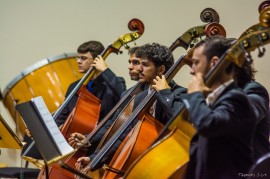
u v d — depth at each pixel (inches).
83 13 383.6
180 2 350.6
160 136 195.5
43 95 319.3
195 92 166.1
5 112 394.9
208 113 160.6
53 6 391.5
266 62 313.4
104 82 283.9
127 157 206.8
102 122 247.8
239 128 163.5
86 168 216.2
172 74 223.3
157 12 358.0
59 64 323.9
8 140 253.0
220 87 169.8
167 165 183.9
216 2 336.5
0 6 402.9
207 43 173.6
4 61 400.8
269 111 192.5
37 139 201.5
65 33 388.2
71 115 265.6
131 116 219.5
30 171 289.7
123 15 371.2
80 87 277.7
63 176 244.4
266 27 168.1
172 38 352.2
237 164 167.3
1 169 292.7
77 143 244.4
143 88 247.1
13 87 321.1
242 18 328.2
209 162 167.9
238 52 163.3
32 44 395.9
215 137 167.8
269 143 188.4
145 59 233.0
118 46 281.7
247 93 188.9
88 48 303.1
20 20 398.6
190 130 183.5
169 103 211.6
